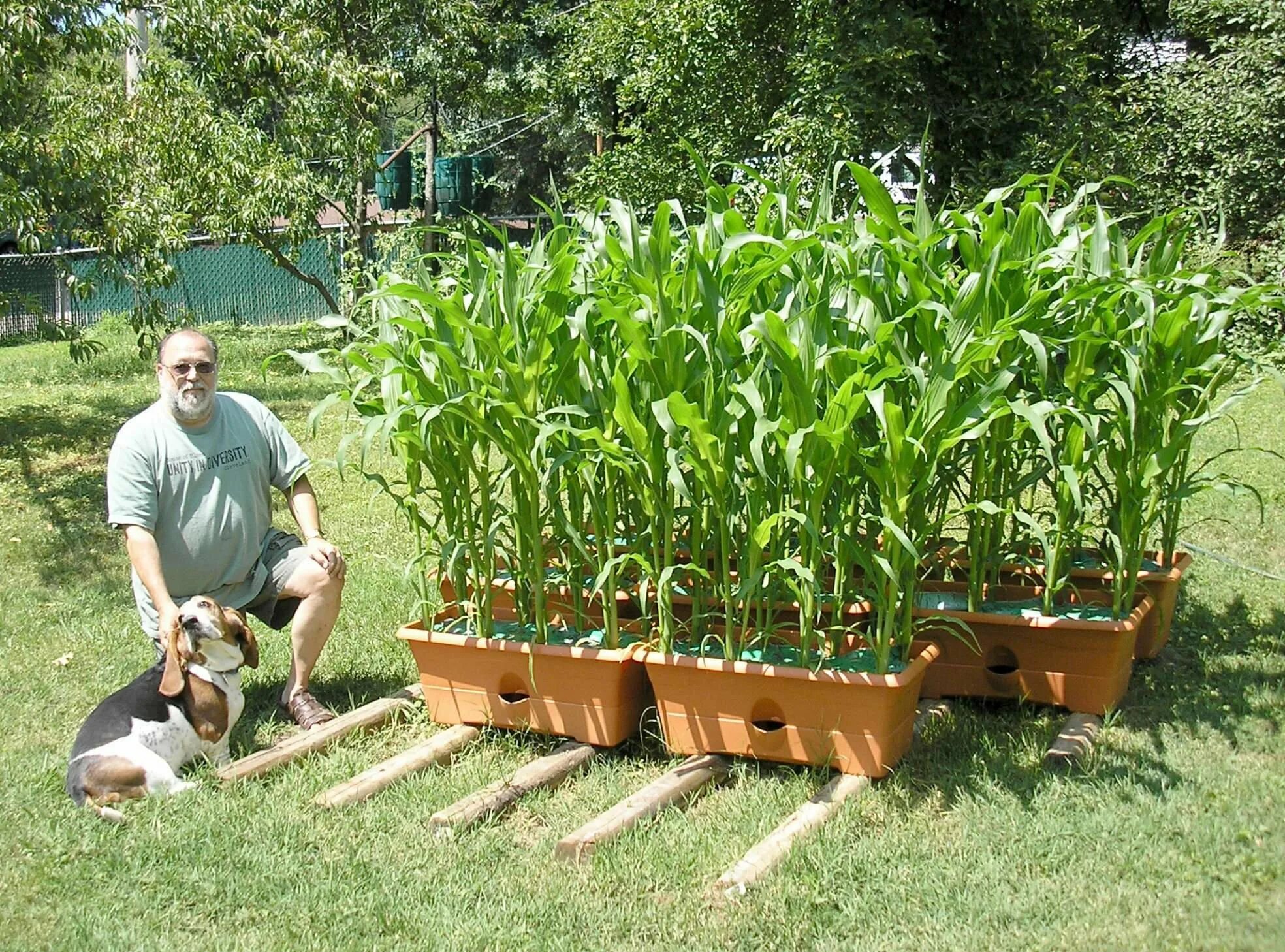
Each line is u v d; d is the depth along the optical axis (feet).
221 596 13.84
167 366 13.16
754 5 37.91
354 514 23.41
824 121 33.27
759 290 12.21
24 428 33.22
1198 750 12.15
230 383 42.27
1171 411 14.79
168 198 39.11
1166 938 8.79
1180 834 10.36
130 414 35.47
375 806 11.43
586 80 51.01
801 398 10.82
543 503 15.69
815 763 11.68
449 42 53.83
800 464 11.07
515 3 69.77
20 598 18.61
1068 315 12.65
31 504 24.68
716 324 11.41
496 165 84.64
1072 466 12.84
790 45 37.96
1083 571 14.84
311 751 12.69
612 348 12.06
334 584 13.62
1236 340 32.76
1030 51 33.96
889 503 11.14
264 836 10.81
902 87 33.19
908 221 13.93
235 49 42.57
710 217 12.78
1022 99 34.30
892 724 11.44
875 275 11.82
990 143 34.06
